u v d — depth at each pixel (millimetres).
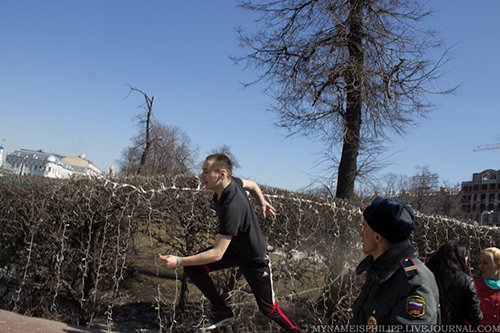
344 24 8836
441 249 2777
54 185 3605
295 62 9375
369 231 1705
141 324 3910
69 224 3465
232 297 3738
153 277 4711
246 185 3023
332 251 4215
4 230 3574
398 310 1457
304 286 4164
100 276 3498
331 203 4418
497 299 2965
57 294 3447
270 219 3953
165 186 3590
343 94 9078
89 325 3432
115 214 3451
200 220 3627
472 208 88812
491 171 86125
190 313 3709
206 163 2625
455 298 2561
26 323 2580
